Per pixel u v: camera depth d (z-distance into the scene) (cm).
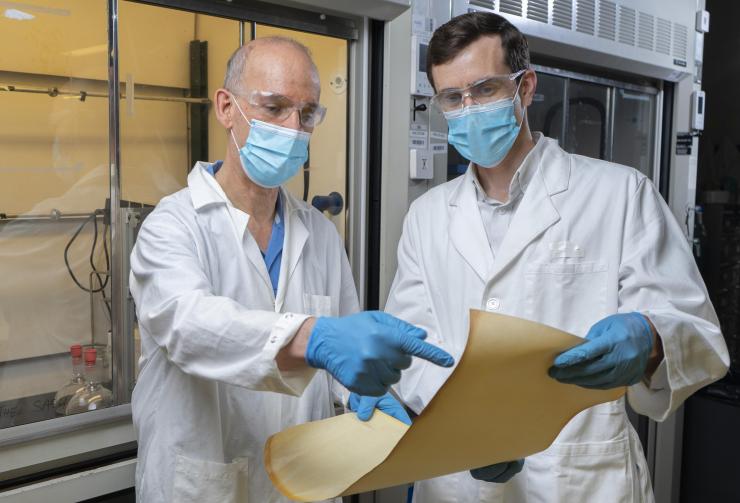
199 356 95
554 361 86
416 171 191
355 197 188
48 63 185
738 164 306
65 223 188
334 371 82
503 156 135
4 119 180
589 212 135
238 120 118
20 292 181
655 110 280
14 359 179
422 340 81
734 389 275
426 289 145
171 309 98
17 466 142
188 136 215
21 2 178
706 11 301
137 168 204
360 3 169
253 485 117
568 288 131
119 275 179
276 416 120
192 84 213
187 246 110
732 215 298
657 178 283
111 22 181
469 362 77
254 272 120
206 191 119
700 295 122
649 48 254
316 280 131
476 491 130
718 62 315
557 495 126
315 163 193
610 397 100
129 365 174
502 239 141
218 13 157
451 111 134
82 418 151
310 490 88
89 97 191
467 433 87
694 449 283
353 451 101
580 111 251
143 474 116
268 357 87
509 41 131
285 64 114
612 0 235
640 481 133
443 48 130
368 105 186
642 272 124
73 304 187
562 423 99
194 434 112
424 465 89
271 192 126
